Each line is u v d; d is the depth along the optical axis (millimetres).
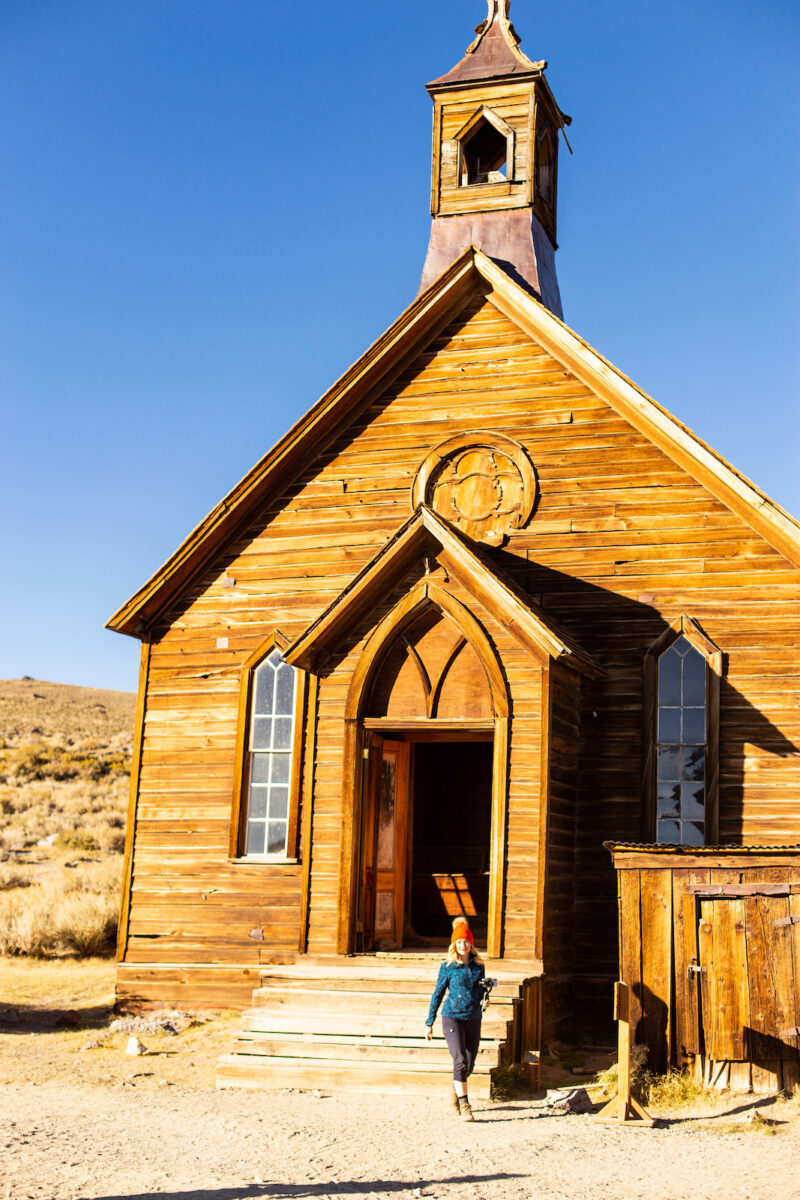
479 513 16734
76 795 53719
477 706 14828
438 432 17172
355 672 15367
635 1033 11352
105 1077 12562
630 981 11430
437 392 17312
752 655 15273
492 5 20125
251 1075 12117
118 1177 8195
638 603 15828
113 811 50375
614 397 16375
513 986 12695
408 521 14992
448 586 15008
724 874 11477
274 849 16516
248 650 17203
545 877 13891
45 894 25469
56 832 44062
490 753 19828
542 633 14117
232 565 17578
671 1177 8195
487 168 21078
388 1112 10852
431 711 15016
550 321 16719
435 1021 11633
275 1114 10695
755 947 11273
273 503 17656
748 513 15500
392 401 17500
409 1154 9039
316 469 17578
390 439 17359
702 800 15188
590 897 15297
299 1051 12359
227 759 16938
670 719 15516
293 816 16344
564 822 14930
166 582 17406
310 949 15148
